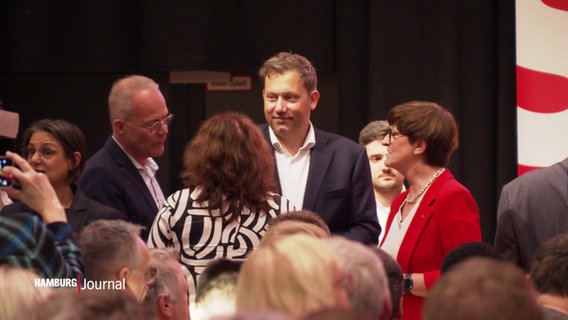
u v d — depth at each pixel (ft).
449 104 25.35
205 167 14.99
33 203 12.01
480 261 8.33
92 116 28.17
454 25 25.31
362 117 26.27
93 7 26.53
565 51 23.62
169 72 28.04
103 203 17.10
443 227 15.97
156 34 26.14
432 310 8.10
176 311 12.73
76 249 11.75
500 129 25.21
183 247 14.94
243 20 26.40
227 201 14.88
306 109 17.56
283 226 12.03
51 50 26.66
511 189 16.34
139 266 12.00
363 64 26.18
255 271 8.57
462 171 25.62
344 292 8.74
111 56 26.63
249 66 26.45
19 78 28.32
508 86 25.14
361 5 26.09
